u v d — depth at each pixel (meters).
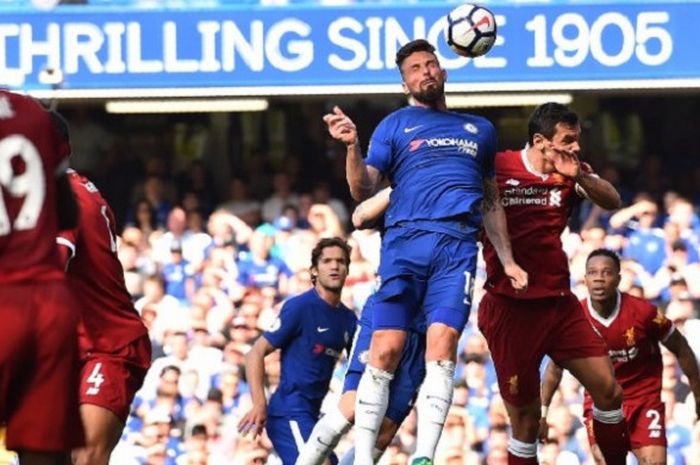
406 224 27.86
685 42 53.09
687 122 58.62
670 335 37.31
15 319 20.31
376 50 53.38
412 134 28.08
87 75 53.94
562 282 31.31
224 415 49.09
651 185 56.75
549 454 46.91
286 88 53.72
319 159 57.75
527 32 53.28
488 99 57.06
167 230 56.22
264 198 56.12
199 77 53.94
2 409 20.61
